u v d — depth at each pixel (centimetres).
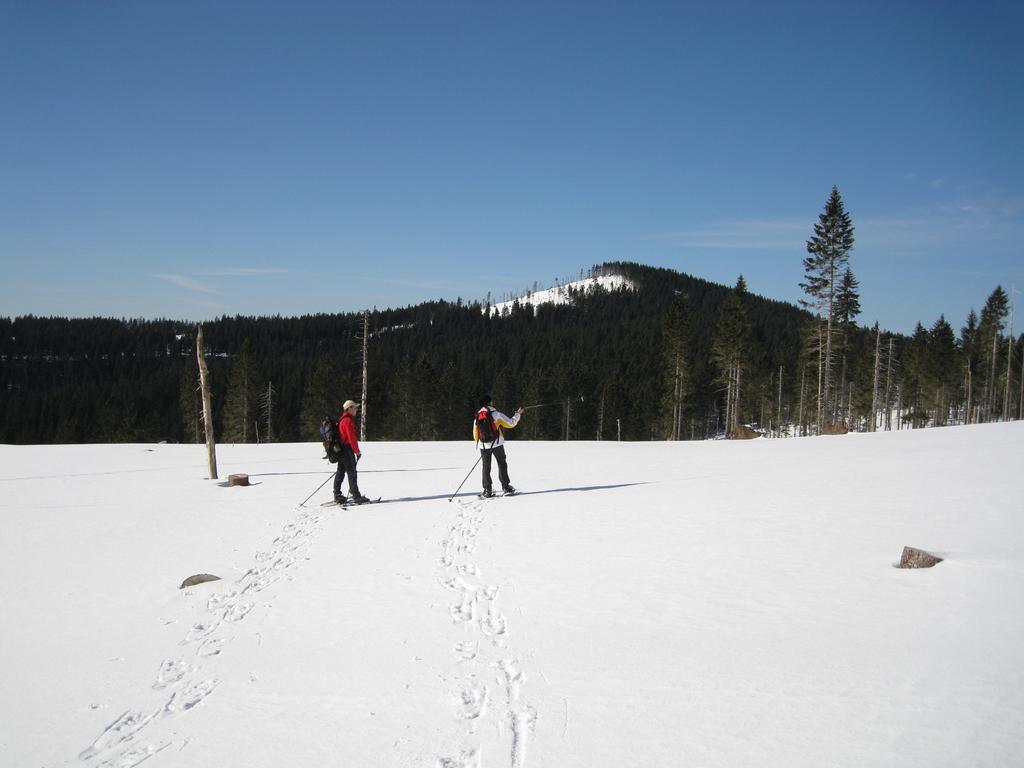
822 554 690
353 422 1301
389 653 527
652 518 962
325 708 439
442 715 415
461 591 676
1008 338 6612
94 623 676
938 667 406
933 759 309
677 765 329
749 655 456
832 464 1491
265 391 7275
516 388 7306
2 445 3091
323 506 1302
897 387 7194
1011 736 321
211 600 721
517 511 1111
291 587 741
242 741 403
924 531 743
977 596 516
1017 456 1320
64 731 440
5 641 635
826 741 336
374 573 771
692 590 612
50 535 1123
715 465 1730
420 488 1508
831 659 436
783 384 8181
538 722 391
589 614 574
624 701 407
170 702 473
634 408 7056
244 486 1648
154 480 1822
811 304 4281
